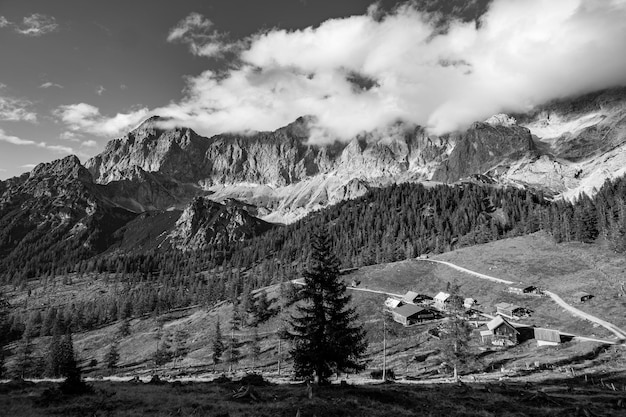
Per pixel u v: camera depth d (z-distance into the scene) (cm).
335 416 2833
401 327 10888
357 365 3728
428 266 15725
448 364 7556
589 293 10631
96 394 3484
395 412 3050
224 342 12206
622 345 7675
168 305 18538
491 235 19100
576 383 5809
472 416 3158
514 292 11819
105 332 16275
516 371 7088
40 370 10869
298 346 3703
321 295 3722
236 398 3366
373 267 16700
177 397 3412
